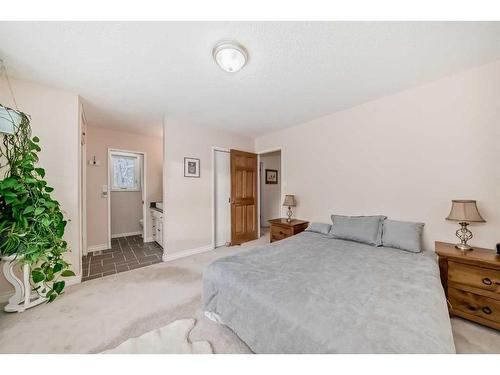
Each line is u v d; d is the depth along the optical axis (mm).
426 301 1147
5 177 1799
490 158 1890
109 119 3365
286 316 1080
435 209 2203
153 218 4391
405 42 1569
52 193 2258
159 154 4660
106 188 3893
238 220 4090
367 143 2727
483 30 1442
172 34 1471
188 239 3475
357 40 1540
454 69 1971
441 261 1780
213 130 3836
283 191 3912
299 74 2016
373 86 2281
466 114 2008
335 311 1067
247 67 1887
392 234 2221
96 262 3117
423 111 2264
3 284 2002
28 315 1736
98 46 1597
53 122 2268
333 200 3125
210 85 2230
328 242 2383
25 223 1637
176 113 3082
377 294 1225
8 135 1702
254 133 4188
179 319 1693
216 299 1572
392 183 2512
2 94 2027
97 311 1807
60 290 1898
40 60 1776
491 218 1880
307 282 1380
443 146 2146
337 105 2795
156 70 1939
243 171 4211
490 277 1555
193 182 3545
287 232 3254
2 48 1611
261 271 1556
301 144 3584
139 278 2506
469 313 1639
